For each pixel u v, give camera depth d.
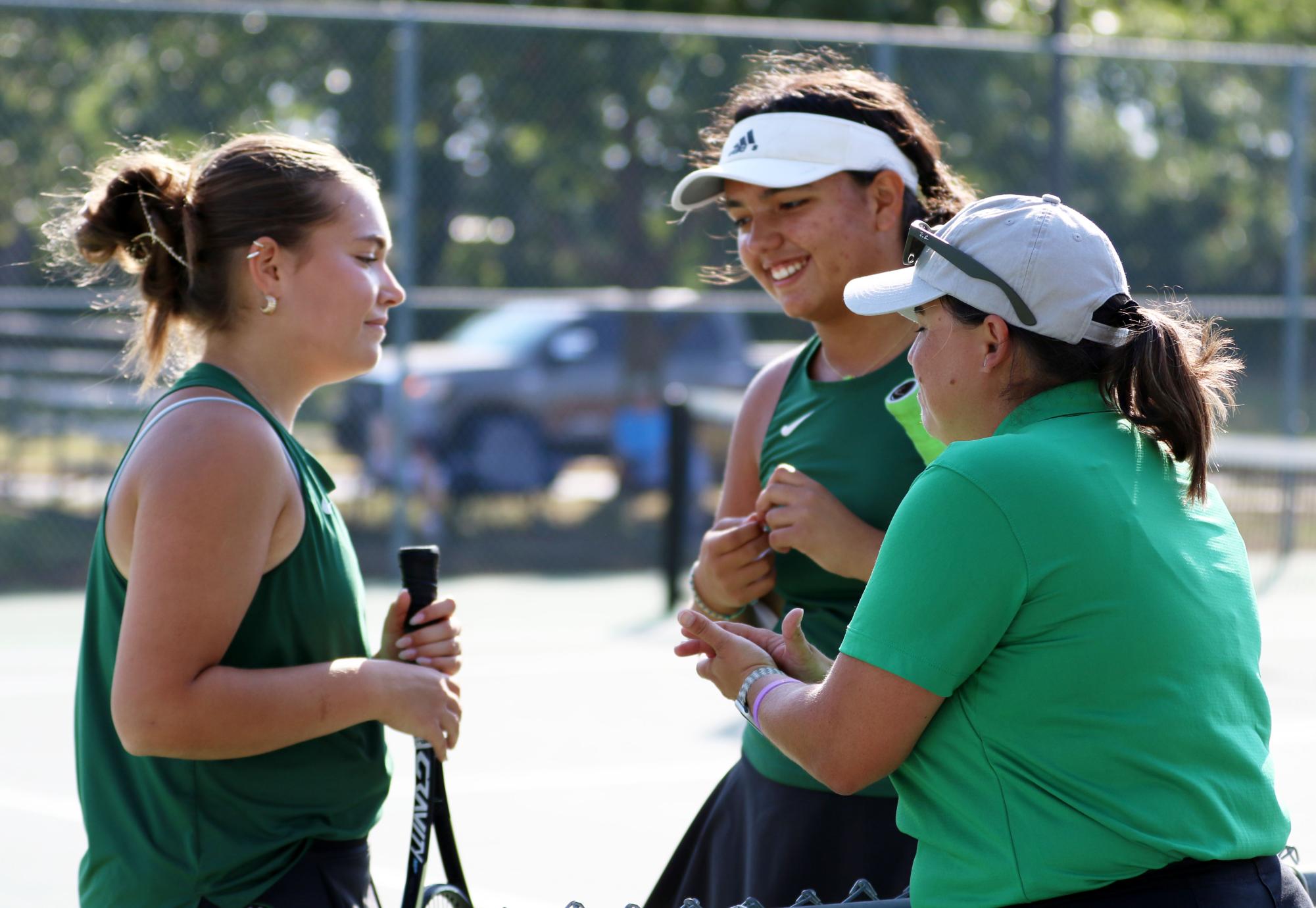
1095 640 4.17
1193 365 4.57
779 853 6.23
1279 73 25.36
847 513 5.98
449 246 24.91
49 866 10.89
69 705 15.73
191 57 23.12
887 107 6.34
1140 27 43.66
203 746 4.78
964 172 24.39
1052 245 4.43
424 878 5.25
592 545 25.95
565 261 25.50
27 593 21.98
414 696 5.20
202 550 4.73
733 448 7.05
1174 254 25.33
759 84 6.81
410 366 24.70
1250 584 4.59
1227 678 4.36
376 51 24.03
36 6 21.27
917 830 4.48
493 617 20.91
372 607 20.64
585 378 25.78
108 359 22.92
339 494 23.98
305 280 5.28
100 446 22.92
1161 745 4.17
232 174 5.28
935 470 4.35
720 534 6.20
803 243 6.24
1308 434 25.64
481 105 24.73
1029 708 4.21
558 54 24.92
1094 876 4.12
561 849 11.23
